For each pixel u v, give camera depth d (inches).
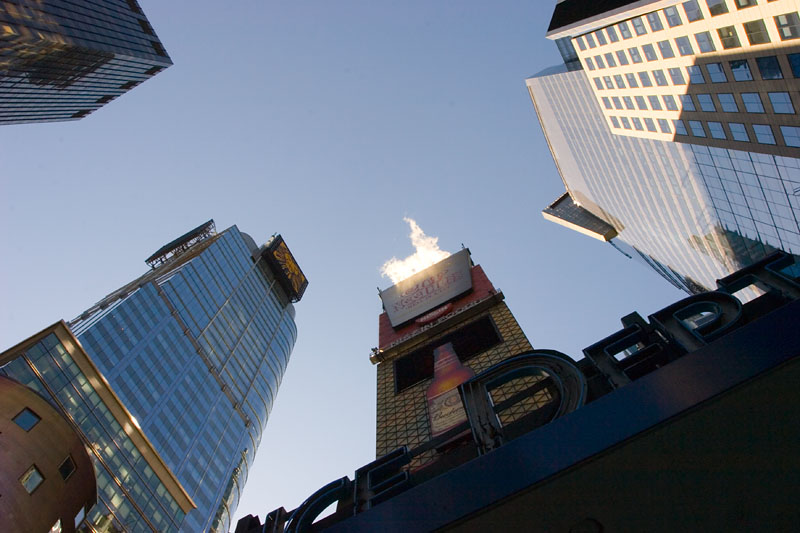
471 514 629.6
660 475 600.7
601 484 609.0
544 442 662.5
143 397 3833.7
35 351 2615.7
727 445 596.7
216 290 5880.9
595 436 637.3
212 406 4704.7
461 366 1860.2
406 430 1649.9
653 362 883.4
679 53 2544.3
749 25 2080.5
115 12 4308.6
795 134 2119.8
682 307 939.3
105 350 3745.1
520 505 620.7
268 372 6289.4
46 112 4205.2
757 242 2859.3
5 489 1250.0
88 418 2709.2
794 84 1996.8
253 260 7445.9
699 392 623.5
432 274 2891.2
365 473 1025.5
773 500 589.6
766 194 2519.7
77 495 1477.6
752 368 618.8
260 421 5659.5
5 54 3257.9
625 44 2908.5
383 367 2250.2
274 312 7317.9
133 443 2925.7
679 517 602.2
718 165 2780.5
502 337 1966.0
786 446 589.3
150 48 4621.1
